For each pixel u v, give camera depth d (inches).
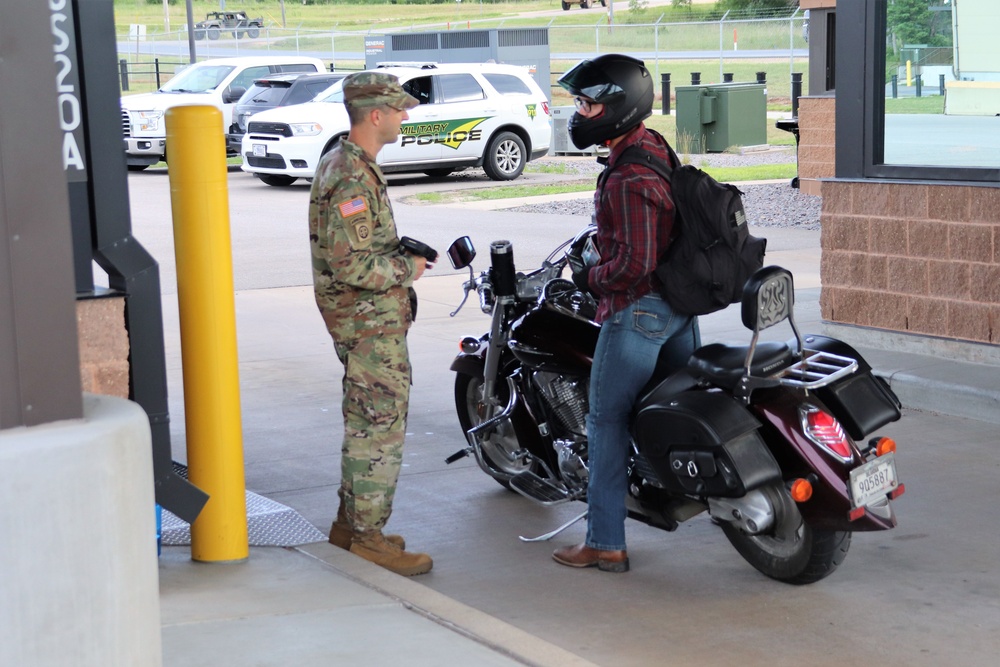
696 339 191.8
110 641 102.5
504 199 748.0
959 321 300.5
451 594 180.4
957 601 173.9
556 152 1068.5
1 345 98.8
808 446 165.6
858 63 313.9
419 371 331.9
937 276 303.4
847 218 322.0
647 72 178.2
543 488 208.7
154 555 108.5
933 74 301.4
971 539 199.2
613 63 175.0
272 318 410.0
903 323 312.8
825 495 164.1
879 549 195.6
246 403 301.0
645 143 178.4
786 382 166.4
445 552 199.6
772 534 175.8
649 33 2269.9
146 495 106.4
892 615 169.2
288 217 671.8
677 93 973.8
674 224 176.1
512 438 227.6
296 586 171.0
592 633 164.6
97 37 167.8
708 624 167.0
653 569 190.1
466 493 231.9
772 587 180.9
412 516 218.5
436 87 840.3
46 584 98.7
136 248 172.4
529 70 988.6
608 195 174.9
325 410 293.7
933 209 301.7
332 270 175.9
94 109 168.4
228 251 176.4
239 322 403.5
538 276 211.3
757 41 2133.4
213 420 177.9
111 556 101.9
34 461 97.3
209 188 173.5
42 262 99.6
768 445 171.6
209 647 147.1
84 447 99.3
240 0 3245.6
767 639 161.5
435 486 236.5
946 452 248.4
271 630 153.0
